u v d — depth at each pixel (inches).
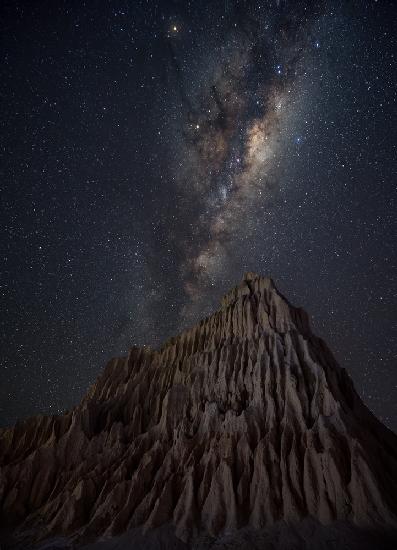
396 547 656.4
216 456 995.3
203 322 1631.4
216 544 778.8
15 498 1129.4
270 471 895.1
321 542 708.7
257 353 1254.3
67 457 1261.1
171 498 945.5
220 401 1194.6
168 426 1224.8
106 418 1414.9
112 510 958.4
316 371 1097.4
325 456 850.8
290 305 1403.8
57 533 943.7
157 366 1610.5
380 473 844.0
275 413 1036.5
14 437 1483.8
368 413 1120.8
